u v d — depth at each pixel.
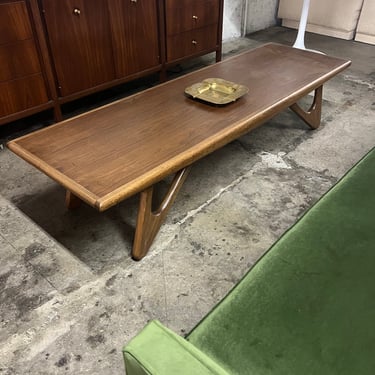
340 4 3.71
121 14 2.38
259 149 2.19
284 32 4.11
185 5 2.74
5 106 2.07
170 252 1.53
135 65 2.62
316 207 1.15
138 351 0.69
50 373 1.14
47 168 1.27
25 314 1.30
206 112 1.60
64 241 1.58
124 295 1.36
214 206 1.77
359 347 0.76
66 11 2.12
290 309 0.84
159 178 1.26
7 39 1.95
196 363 0.67
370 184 1.23
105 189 1.17
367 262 0.96
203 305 1.33
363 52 3.53
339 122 2.45
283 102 1.69
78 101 2.74
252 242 1.58
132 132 1.47
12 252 1.54
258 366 0.73
